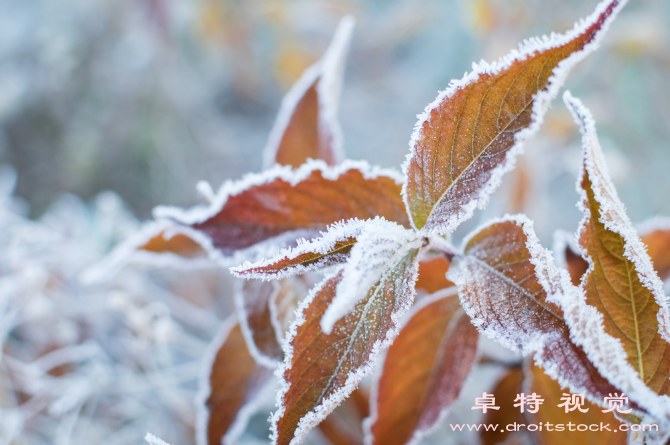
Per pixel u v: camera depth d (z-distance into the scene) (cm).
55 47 106
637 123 89
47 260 60
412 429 31
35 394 58
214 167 114
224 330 34
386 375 32
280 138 35
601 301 26
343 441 39
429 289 32
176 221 30
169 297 73
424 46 129
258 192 30
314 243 24
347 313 25
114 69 109
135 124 109
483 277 26
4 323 56
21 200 105
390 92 124
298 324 25
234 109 130
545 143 69
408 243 25
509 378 34
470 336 31
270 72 119
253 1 102
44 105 108
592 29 23
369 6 125
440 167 25
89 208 106
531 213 61
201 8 102
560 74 24
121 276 64
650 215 89
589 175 25
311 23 106
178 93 111
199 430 34
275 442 24
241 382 34
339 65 36
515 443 34
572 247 31
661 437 25
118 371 61
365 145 121
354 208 29
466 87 25
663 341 26
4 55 109
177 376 62
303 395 25
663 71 87
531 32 85
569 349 24
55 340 64
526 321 25
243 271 25
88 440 60
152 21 97
